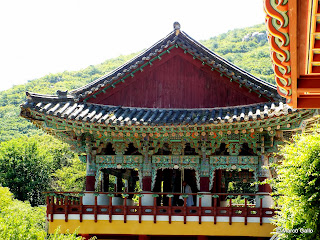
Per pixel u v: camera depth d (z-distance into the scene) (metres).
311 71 12.42
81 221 24.66
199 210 24.20
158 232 24.27
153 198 25.08
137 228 24.41
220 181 28.75
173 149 25.41
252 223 23.84
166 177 29.48
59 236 19.84
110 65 142.25
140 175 25.45
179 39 25.77
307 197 17.27
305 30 10.21
